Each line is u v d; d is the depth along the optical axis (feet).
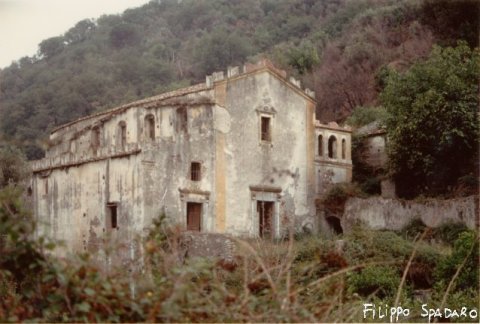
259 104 157.07
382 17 279.28
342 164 169.07
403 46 251.19
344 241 103.40
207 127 147.33
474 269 78.28
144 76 325.42
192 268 28.02
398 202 139.23
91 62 330.13
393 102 149.07
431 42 232.32
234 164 150.61
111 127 159.74
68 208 150.82
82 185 148.15
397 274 89.45
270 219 155.12
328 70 264.31
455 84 139.33
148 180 135.23
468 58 148.77
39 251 29.01
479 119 137.39
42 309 27.27
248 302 28.45
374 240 102.42
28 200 159.22
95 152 145.89
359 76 253.85
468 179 136.05
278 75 161.27
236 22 372.17
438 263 87.97
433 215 130.52
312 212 160.76
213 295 28.19
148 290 27.86
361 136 178.60
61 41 353.10
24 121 272.10
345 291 51.34
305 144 163.63
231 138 151.12
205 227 143.54
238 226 149.07
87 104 284.82
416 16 263.29
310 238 137.59
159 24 395.75
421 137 141.18
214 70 330.13
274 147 158.10
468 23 203.92
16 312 26.86
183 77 335.47
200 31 374.43
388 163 154.30
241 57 329.72
